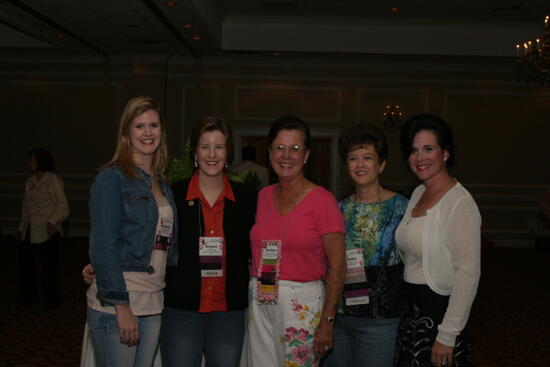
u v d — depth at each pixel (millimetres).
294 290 2094
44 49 10016
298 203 2123
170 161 2604
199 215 2223
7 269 7195
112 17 7449
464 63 10359
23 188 10602
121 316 1919
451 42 9352
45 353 3926
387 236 2166
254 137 11078
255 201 2330
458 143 10539
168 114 10508
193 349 2199
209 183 2262
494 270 7934
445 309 1951
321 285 2166
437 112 10508
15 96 10641
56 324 4684
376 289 2150
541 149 10555
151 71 10297
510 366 3891
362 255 2176
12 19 7551
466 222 1892
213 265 2197
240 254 2264
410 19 9070
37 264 7500
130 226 1992
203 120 2230
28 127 10656
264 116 10531
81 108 10578
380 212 2203
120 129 2049
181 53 10031
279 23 9367
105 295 1887
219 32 9102
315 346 2072
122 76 10484
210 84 10523
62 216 5070
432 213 1962
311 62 10430
